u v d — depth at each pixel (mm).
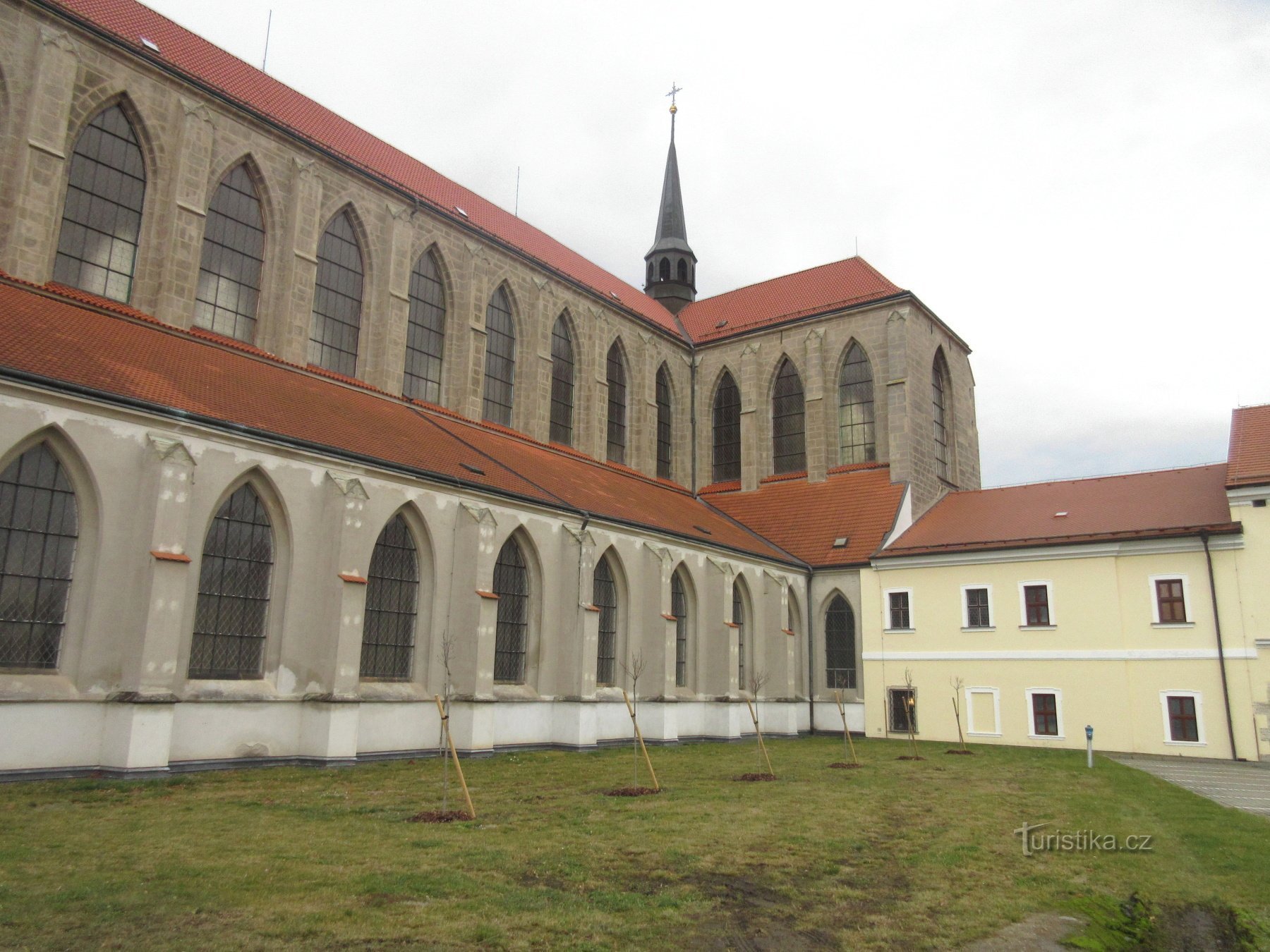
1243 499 42250
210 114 40156
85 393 24703
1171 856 18234
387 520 32531
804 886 15156
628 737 42219
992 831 20609
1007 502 55875
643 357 67000
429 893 13719
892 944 12344
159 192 38312
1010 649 47781
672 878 15352
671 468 70062
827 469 64625
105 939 11109
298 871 14758
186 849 16078
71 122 35688
